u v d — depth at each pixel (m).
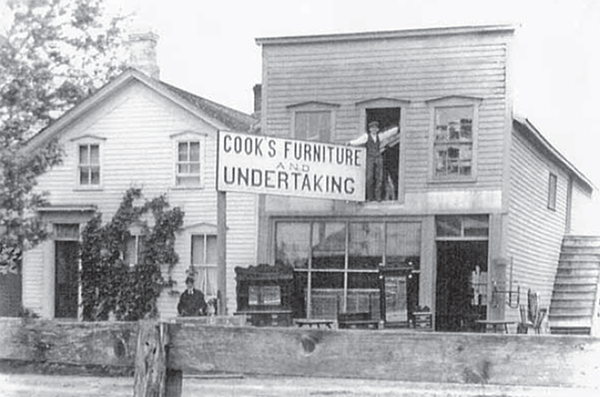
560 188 27.81
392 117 22.53
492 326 20.30
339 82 22.48
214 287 23.59
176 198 24.16
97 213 24.64
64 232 25.16
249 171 20.47
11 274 26.31
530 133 22.55
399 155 22.02
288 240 22.70
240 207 23.36
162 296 23.94
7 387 11.78
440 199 21.55
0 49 22.39
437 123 21.80
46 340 5.12
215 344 4.74
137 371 4.82
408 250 21.80
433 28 21.59
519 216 22.53
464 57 21.58
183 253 23.91
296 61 22.80
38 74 22.84
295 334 4.62
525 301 22.95
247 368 4.68
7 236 23.14
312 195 21.39
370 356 4.48
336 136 22.44
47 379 12.90
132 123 24.72
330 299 22.25
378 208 22.00
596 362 4.18
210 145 23.98
